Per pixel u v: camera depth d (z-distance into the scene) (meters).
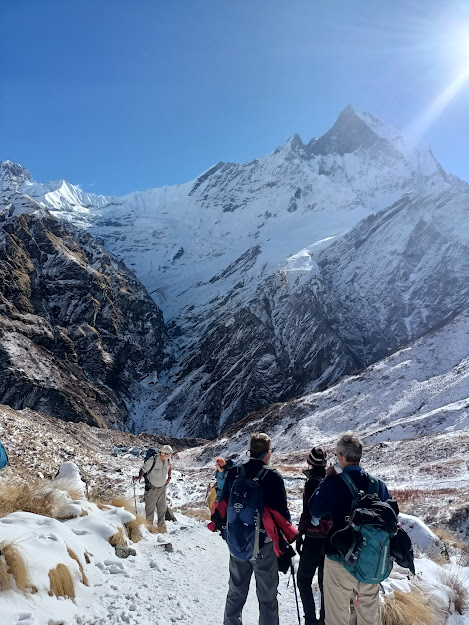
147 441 73.06
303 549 4.80
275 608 4.28
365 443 46.59
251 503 4.12
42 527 5.46
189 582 5.73
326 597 4.22
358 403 60.03
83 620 4.30
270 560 4.28
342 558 3.94
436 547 8.65
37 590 4.21
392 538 3.93
